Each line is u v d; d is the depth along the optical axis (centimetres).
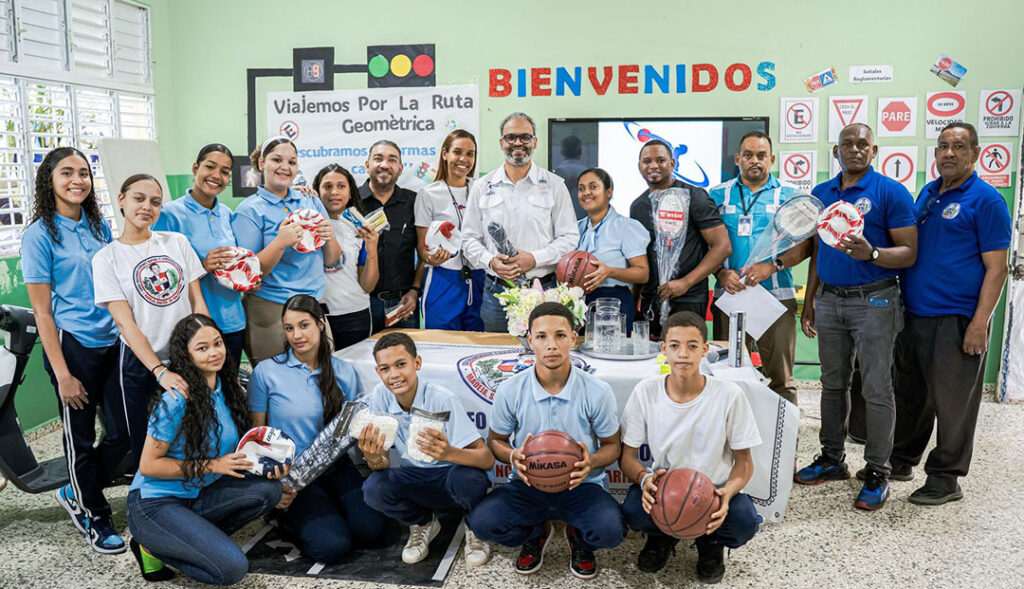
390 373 277
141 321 293
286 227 334
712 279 562
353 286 389
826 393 366
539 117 538
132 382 298
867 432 342
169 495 273
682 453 271
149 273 291
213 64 568
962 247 329
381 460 288
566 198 391
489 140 546
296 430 299
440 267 432
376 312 439
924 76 501
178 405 269
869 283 338
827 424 369
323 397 302
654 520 259
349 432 283
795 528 321
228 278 319
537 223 384
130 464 371
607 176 372
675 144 528
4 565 296
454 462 279
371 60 550
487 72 539
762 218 383
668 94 525
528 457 262
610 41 525
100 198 504
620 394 300
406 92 549
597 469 287
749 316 360
